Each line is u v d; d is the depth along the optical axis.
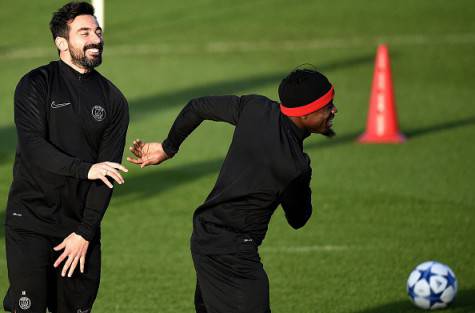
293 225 20.56
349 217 35.88
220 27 79.44
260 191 19.05
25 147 19.89
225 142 47.38
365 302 27.33
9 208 20.72
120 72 63.62
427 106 55.53
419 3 87.44
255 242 19.59
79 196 20.50
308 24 80.38
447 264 30.72
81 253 20.36
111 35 76.69
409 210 36.72
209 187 39.78
